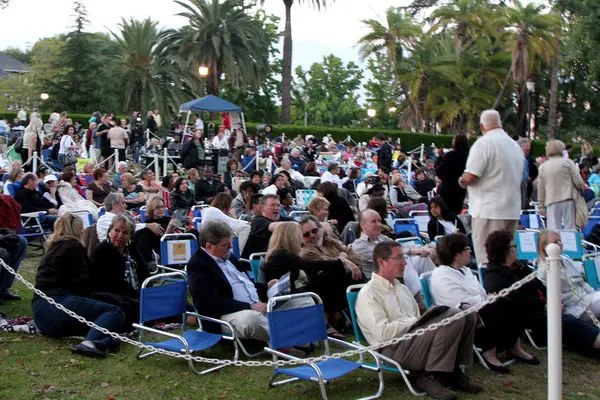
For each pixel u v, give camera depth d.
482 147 8.02
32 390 5.64
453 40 49.16
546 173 10.44
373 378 6.19
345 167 24.20
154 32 42.47
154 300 6.55
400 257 6.22
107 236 7.37
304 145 27.48
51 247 6.95
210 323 6.79
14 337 6.95
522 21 42.66
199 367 6.34
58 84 44.44
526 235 8.89
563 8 44.97
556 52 43.47
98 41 45.66
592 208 14.07
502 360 6.86
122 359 6.48
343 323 7.55
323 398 5.49
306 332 5.99
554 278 4.80
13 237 8.42
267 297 7.59
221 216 9.37
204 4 41.25
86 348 6.47
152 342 6.82
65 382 5.85
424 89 46.97
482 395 5.85
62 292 6.83
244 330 6.44
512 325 6.54
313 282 7.34
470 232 10.08
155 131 27.44
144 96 40.31
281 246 7.25
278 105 62.28
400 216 14.06
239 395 5.72
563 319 7.07
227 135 25.16
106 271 7.20
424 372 5.84
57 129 23.67
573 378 6.40
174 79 40.78
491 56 46.56
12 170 12.89
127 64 41.69
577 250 8.99
